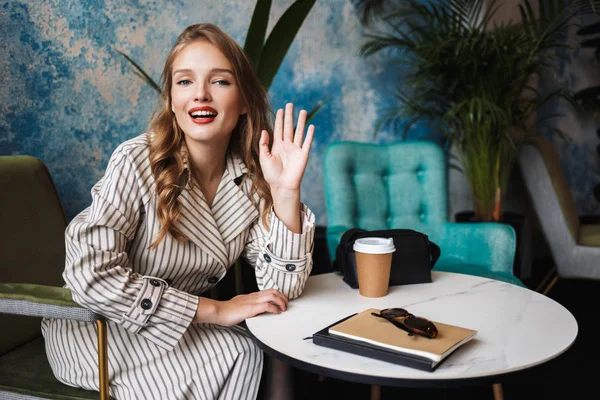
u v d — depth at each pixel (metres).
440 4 3.14
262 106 1.36
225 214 1.33
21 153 2.20
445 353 0.86
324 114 2.95
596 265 2.68
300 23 2.14
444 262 2.10
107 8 2.30
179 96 1.22
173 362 1.18
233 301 1.17
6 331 1.39
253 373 1.21
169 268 1.26
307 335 1.02
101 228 1.14
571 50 3.70
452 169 3.35
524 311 1.14
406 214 2.41
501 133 2.80
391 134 3.13
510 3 3.37
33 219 1.52
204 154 1.30
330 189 2.28
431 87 3.00
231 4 2.59
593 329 2.66
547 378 2.16
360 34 2.98
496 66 2.67
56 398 1.17
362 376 0.85
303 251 1.24
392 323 0.98
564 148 3.80
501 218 2.96
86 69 2.29
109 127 2.37
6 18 2.11
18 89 2.16
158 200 1.21
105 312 1.09
